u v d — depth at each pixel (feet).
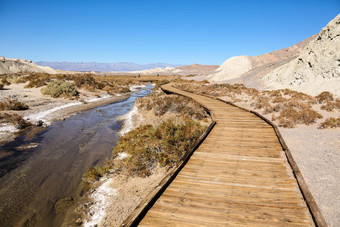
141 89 161.89
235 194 14.71
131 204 19.69
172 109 54.90
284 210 12.72
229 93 85.87
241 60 183.83
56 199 21.63
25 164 29.78
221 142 26.71
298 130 33.78
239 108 52.75
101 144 38.37
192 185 16.14
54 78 122.52
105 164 29.63
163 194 14.87
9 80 112.27
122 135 42.86
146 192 21.11
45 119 55.26
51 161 30.89
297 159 22.27
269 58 187.01
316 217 11.38
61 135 43.55
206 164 20.12
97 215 18.93
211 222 11.79
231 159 21.16
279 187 15.52
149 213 12.71
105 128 49.49
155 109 57.62
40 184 24.52
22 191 23.06
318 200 14.87
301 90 69.41
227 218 12.12
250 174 17.78
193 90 96.07
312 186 16.72
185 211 12.85
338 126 32.42
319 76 68.74
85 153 34.01
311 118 37.11
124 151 32.89
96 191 22.76
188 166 19.75
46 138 41.24
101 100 94.48
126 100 100.83
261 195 14.48
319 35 75.56
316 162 21.11
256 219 11.96
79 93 99.19
